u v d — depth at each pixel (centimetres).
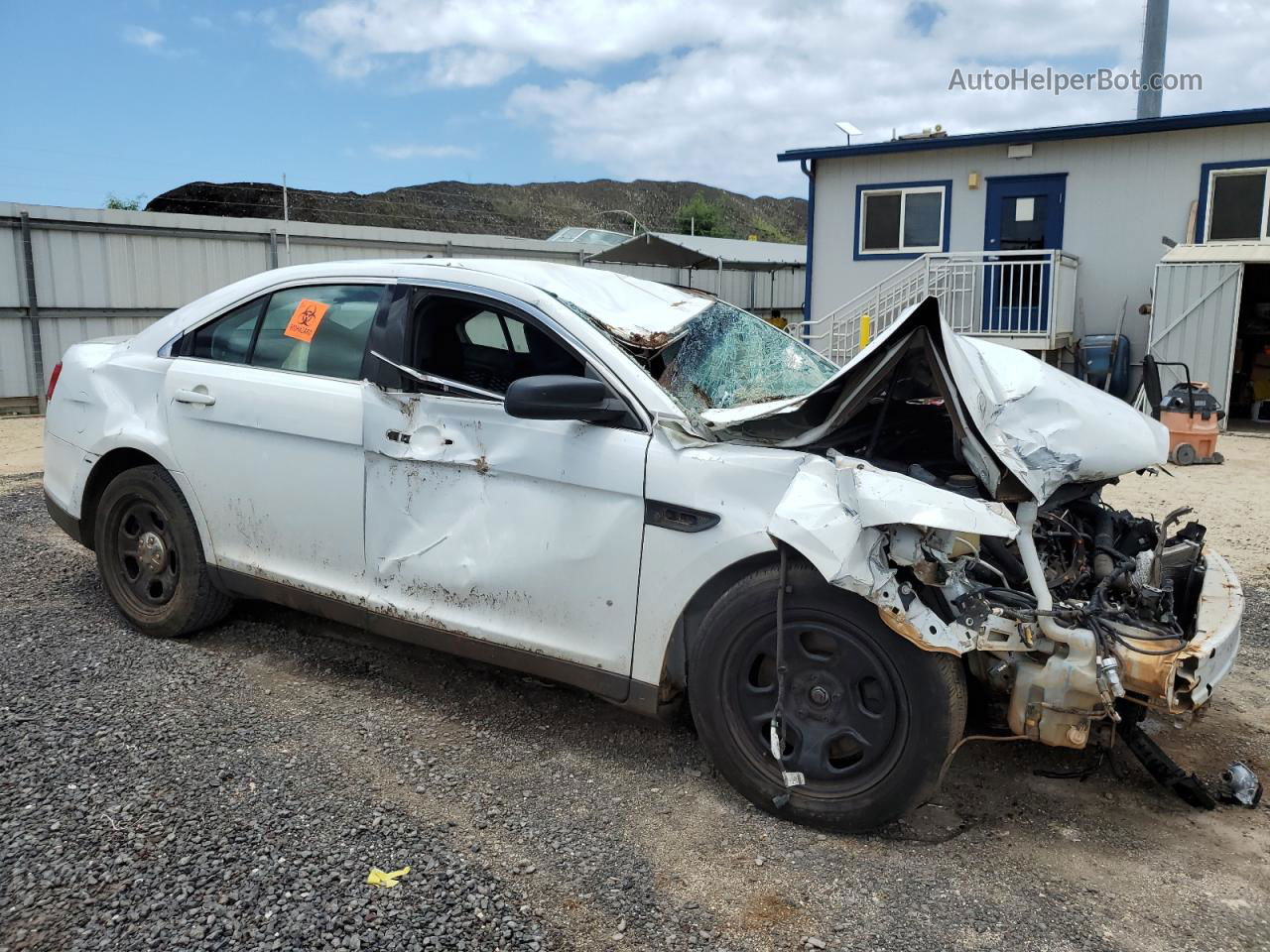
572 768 329
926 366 310
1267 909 261
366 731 351
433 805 301
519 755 338
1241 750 357
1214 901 264
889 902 259
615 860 276
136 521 439
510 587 335
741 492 295
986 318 1495
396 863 268
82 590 501
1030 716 277
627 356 326
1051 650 275
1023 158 1446
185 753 326
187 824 282
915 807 284
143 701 366
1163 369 1276
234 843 273
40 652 411
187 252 1451
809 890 264
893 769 280
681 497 301
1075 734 274
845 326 1595
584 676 326
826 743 290
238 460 398
